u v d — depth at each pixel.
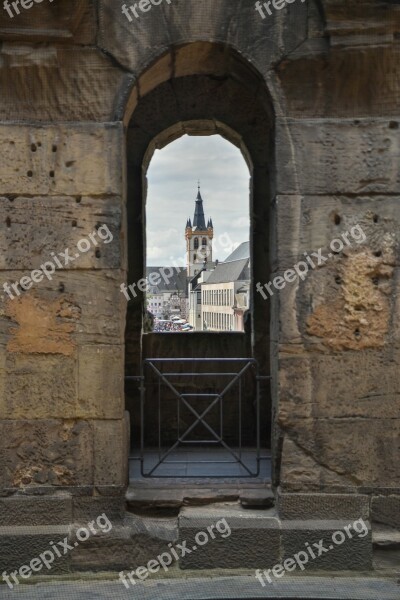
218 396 5.38
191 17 4.78
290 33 4.75
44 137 4.78
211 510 4.91
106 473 4.79
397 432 4.75
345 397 4.77
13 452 4.78
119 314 4.78
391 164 4.77
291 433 4.78
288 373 4.77
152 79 5.14
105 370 4.78
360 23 4.56
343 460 4.77
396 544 4.72
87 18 4.74
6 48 4.66
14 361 4.77
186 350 7.21
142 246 7.09
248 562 4.73
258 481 5.36
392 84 4.74
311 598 4.30
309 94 4.79
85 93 4.78
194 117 7.07
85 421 4.79
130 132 7.05
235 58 4.91
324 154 4.77
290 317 4.77
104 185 4.77
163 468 5.89
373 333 4.77
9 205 4.77
